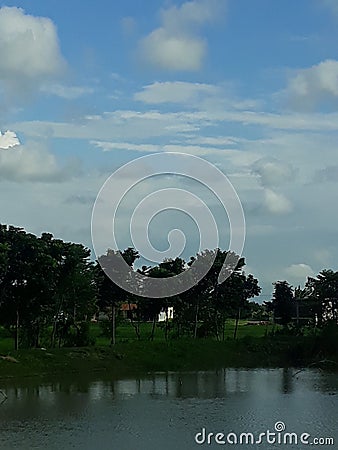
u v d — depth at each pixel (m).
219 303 103.50
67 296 87.19
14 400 61.38
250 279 106.88
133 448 43.19
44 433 47.62
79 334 90.44
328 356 92.31
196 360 89.75
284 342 98.31
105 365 83.06
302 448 42.75
